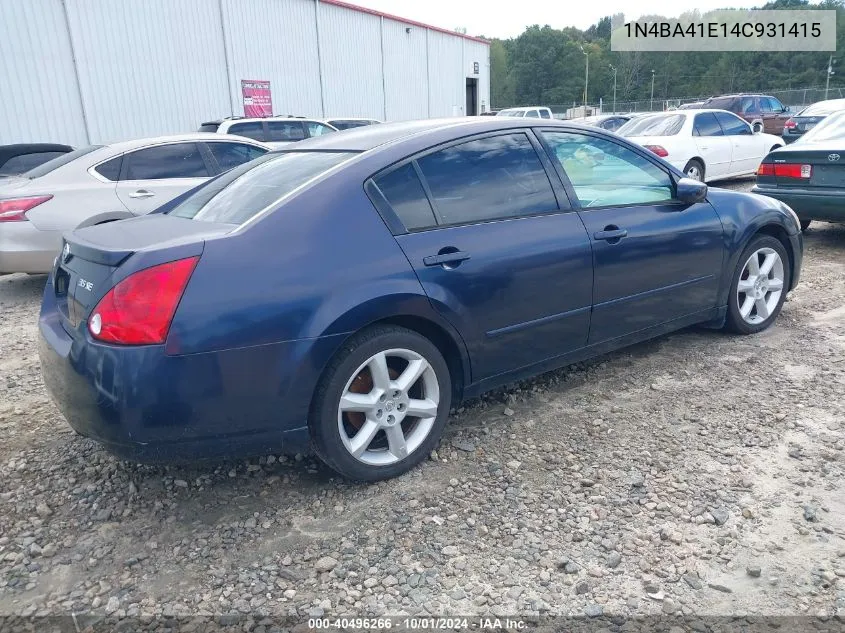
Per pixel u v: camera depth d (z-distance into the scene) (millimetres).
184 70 18438
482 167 3311
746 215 4461
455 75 32344
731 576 2348
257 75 20719
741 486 2877
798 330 4824
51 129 15633
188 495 2939
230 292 2492
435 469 3090
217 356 2457
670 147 11570
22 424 3688
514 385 4012
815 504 2736
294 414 2656
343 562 2471
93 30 16203
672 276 4043
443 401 3115
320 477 3062
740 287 4602
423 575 2387
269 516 2771
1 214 6148
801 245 4930
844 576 2328
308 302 2613
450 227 3100
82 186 6520
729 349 4488
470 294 3090
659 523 2648
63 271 2963
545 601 2252
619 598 2258
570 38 106125
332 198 2816
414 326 3047
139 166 6898
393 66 27312
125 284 2400
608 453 3186
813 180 7184
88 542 2633
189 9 18359
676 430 3391
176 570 2455
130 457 2500
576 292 3535
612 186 3861
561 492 2875
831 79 82500
